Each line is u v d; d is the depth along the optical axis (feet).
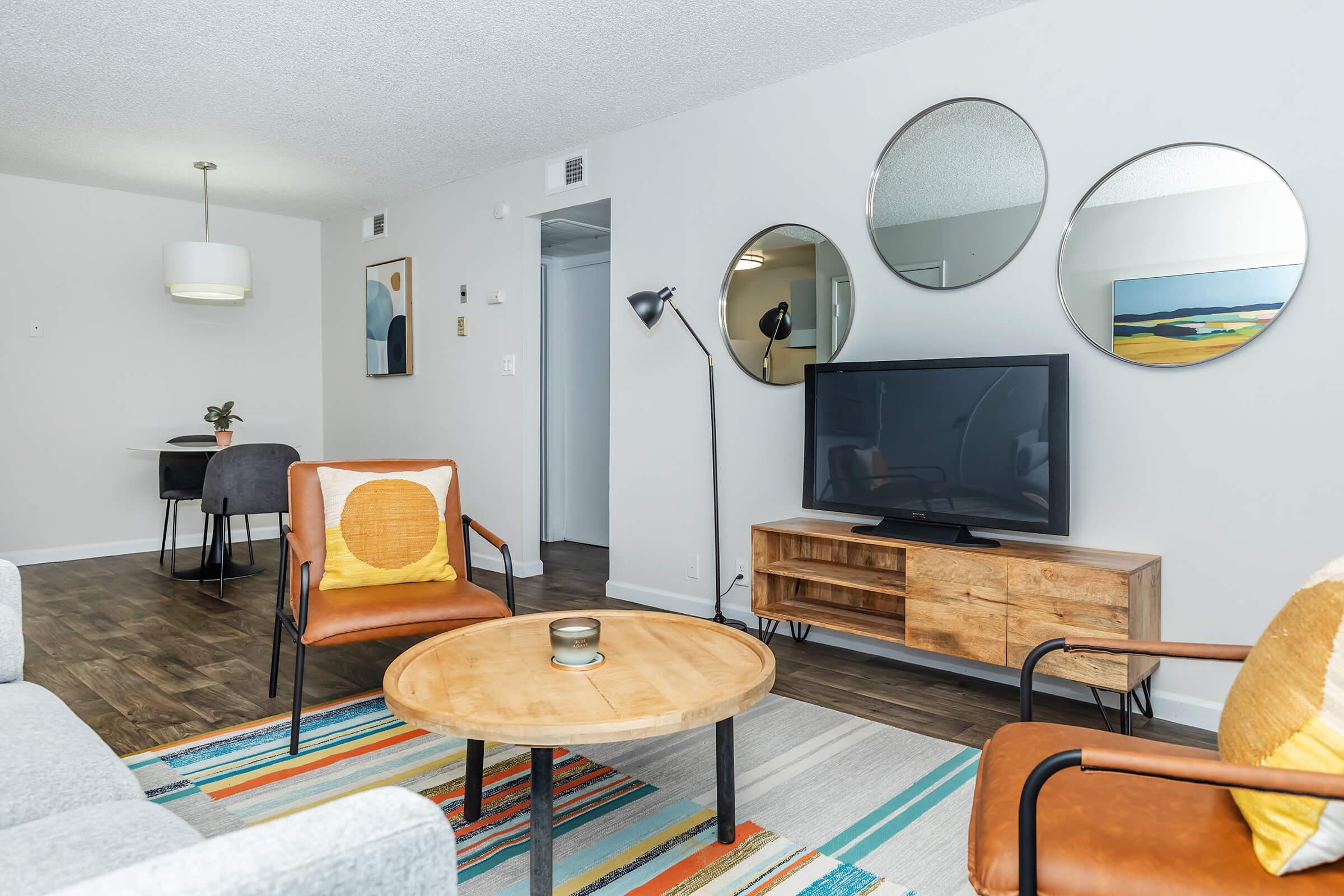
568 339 20.25
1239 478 8.27
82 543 17.83
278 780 7.16
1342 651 3.36
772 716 8.82
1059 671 8.21
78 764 4.42
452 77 11.64
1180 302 8.52
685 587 13.21
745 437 12.29
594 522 19.79
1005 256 9.72
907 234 10.52
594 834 6.30
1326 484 7.82
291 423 20.74
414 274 18.25
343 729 8.34
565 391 20.34
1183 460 8.58
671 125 13.14
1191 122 8.44
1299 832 3.33
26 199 16.96
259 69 11.39
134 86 11.99
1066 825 3.83
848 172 11.09
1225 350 8.27
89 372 17.84
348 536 9.36
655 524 13.61
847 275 11.14
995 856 3.74
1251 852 3.58
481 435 16.76
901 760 7.67
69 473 17.65
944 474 9.59
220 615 12.86
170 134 14.10
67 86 11.96
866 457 10.30
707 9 9.65
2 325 16.78
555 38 10.43
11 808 3.93
